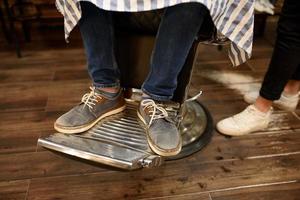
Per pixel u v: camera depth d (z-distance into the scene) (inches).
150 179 41.5
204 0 28.1
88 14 32.8
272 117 54.0
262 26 83.3
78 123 35.4
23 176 41.7
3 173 42.1
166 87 35.3
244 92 61.1
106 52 35.8
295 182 41.6
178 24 30.4
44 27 88.2
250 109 50.1
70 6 32.0
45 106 55.9
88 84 63.0
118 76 39.1
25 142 47.6
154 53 33.3
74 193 39.4
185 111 49.7
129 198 38.8
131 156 31.8
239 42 33.5
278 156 45.9
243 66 70.9
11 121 52.0
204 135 48.6
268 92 47.1
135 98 43.0
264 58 74.5
